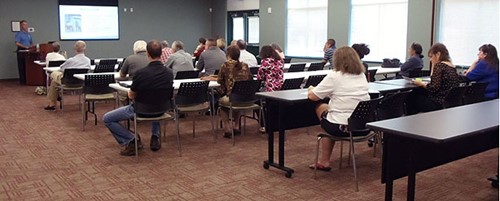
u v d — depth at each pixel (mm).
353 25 9648
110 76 5523
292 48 11148
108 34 12055
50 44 9844
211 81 5180
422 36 8352
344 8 9664
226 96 5039
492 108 3049
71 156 4402
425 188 3553
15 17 10922
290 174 3793
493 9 7395
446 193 3449
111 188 3527
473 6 7660
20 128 5645
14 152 4535
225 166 4121
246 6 12352
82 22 11688
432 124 2520
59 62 7699
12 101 7805
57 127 5707
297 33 10969
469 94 4551
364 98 3518
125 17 12234
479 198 3350
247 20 12438
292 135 5332
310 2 10539
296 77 5434
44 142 4949
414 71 6254
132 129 5492
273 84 5090
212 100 5238
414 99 4793
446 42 8102
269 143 3988
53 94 6859
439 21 8141
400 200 3299
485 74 4914
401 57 8859
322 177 3803
